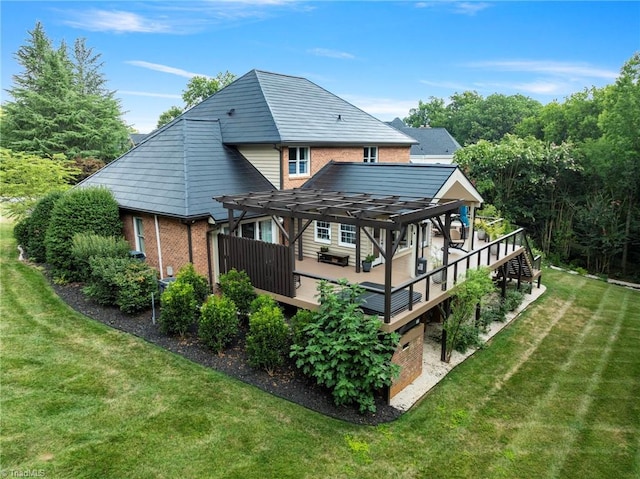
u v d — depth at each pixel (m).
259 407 8.69
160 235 14.76
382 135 21.45
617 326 15.38
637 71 25.11
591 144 27.19
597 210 25.31
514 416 9.38
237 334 11.52
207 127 17.53
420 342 10.72
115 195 16.41
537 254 19.92
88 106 36.72
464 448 8.18
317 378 8.97
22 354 10.27
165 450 7.37
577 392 10.54
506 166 27.84
